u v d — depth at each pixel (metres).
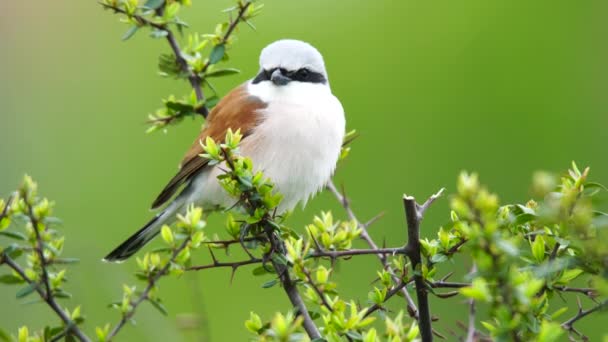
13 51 14.75
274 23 14.91
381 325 9.15
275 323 4.55
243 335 12.22
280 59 9.17
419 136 14.28
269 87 9.22
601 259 4.41
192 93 8.05
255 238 6.73
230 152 5.89
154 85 14.88
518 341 4.08
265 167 9.02
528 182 14.00
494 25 14.84
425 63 14.77
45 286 5.86
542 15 14.62
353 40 14.91
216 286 12.43
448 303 11.55
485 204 4.01
